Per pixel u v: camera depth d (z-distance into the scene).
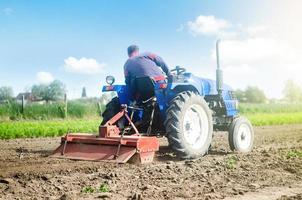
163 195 3.91
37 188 4.20
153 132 6.65
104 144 5.66
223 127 7.36
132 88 6.65
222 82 7.21
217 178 4.72
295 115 25.78
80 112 21.78
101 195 3.89
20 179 4.60
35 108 20.84
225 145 8.77
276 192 4.05
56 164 5.48
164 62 6.59
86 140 5.80
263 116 23.88
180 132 6.02
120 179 4.61
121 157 5.40
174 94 6.44
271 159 6.07
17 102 21.19
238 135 7.11
